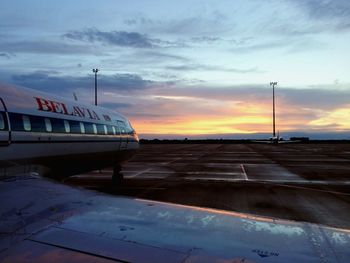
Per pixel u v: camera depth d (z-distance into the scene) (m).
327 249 3.21
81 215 4.30
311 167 35.97
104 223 3.99
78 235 3.63
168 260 3.04
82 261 3.05
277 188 21.98
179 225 3.90
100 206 4.72
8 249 3.32
